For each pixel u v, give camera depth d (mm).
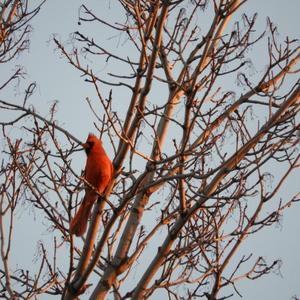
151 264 11227
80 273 10844
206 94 10977
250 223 11336
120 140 11352
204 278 11422
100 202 11086
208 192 11180
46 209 10930
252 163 10922
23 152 11141
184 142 10797
